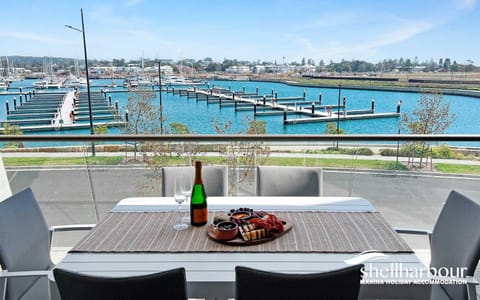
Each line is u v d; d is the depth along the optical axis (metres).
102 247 1.41
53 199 2.70
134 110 9.57
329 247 1.40
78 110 24.06
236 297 1.00
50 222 2.63
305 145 2.69
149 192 2.81
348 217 1.72
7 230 1.58
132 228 1.60
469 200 1.59
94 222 2.69
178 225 1.62
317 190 2.27
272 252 1.36
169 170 2.25
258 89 37.12
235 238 1.45
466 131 12.01
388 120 19.84
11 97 31.14
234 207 1.86
